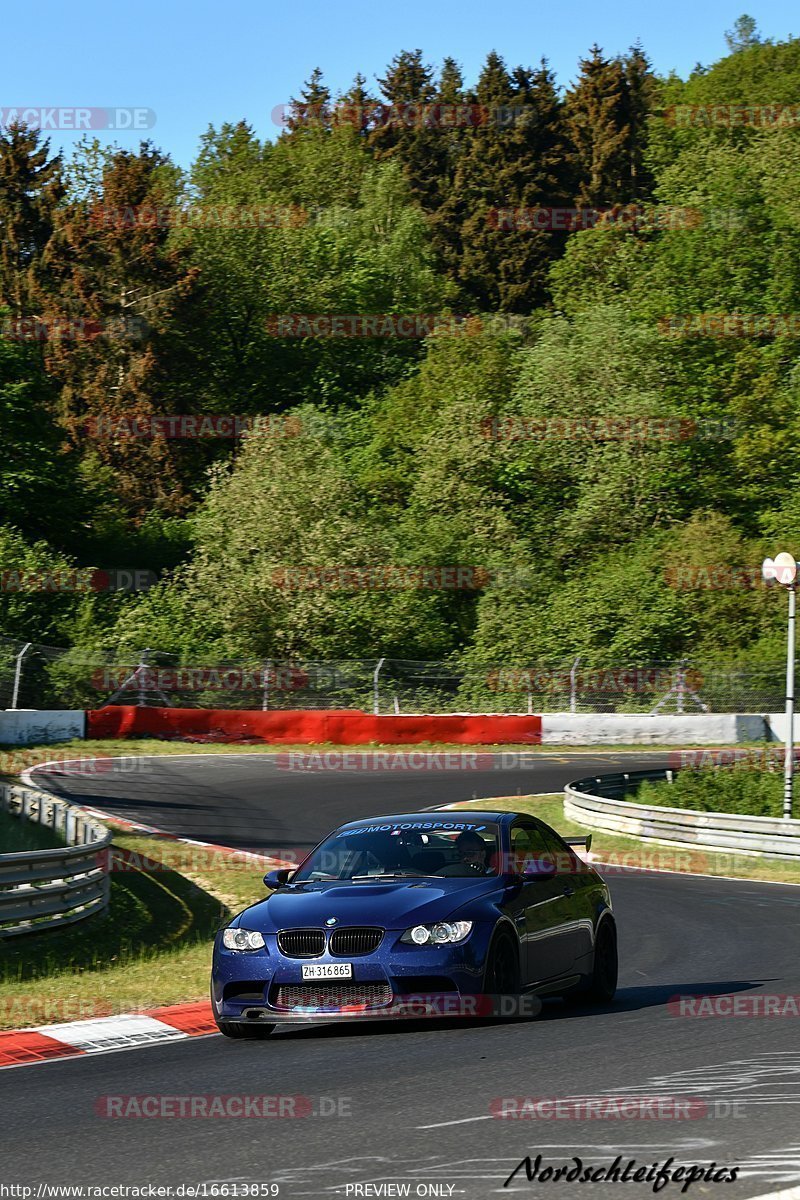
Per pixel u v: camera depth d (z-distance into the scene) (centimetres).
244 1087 884
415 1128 750
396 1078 895
